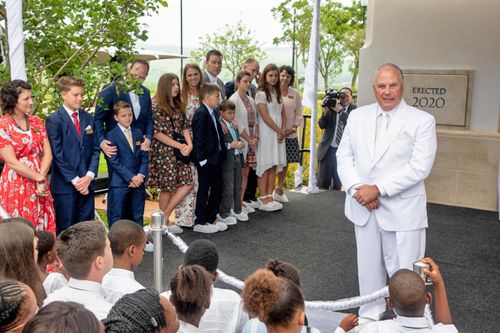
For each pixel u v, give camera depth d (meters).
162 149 5.63
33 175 4.11
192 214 6.04
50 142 4.45
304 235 5.89
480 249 5.51
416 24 7.62
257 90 6.63
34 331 1.32
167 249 5.39
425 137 3.56
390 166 3.62
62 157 4.50
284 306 1.98
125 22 4.84
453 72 7.42
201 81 5.96
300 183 8.04
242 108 6.27
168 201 5.80
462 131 7.36
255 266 4.96
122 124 5.04
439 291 2.70
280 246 5.52
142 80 5.23
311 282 4.60
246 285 2.08
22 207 4.12
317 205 7.12
